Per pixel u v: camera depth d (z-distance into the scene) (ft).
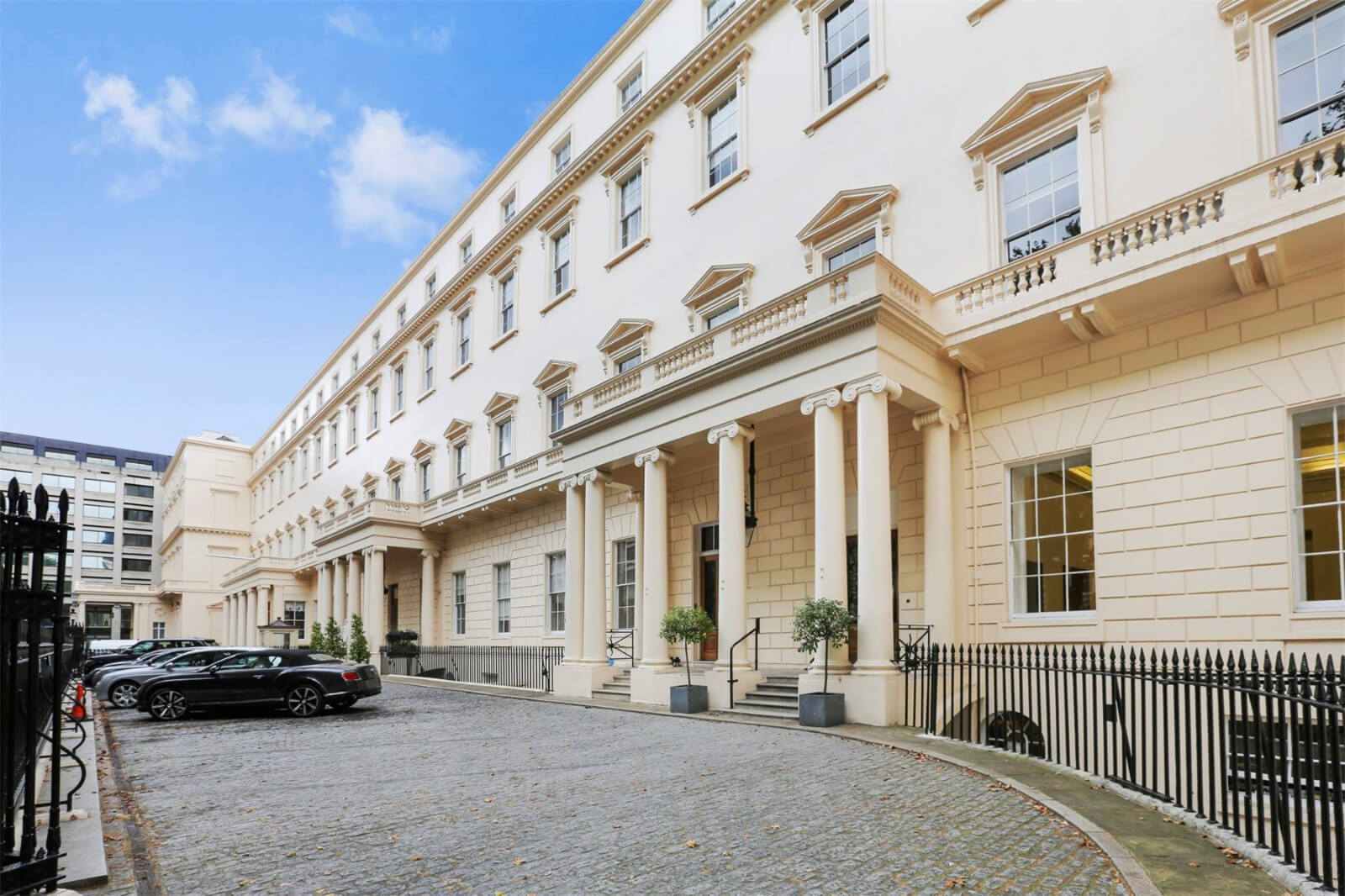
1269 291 37.96
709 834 22.13
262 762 35.94
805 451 58.95
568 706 56.95
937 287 51.49
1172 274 37.91
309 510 164.04
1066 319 41.70
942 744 35.50
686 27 76.74
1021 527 46.88
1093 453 43.62
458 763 34.50
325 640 115.03
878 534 42.78
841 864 19.45
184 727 50.03
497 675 85.92
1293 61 38.70
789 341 47.42
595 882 18.58
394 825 23.97
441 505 106.83
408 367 127.85
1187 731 23.58
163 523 315.37
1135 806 24.40
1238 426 38.42
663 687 54.34
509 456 98.27
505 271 102.94
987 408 48.70
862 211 56.08
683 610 51.93
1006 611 46.26
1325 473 36.09
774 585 60.03
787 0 64.95
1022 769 29.94
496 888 18.29
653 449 57.62
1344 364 35.37
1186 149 41.34
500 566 100.01
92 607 268.00
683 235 72.74
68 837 21.85
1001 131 48.55
